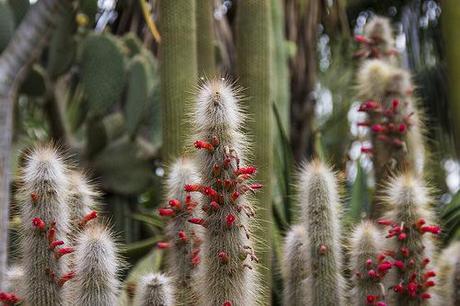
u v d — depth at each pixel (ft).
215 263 7.91
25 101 17.78
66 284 8.04
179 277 8.88
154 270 10.64
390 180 11.01
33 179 7.97
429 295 9.20
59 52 15.78
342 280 9.22
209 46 11.13
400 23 23.39
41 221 7.87
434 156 17.22
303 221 9.38
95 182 15.71
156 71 16.93
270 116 10.37
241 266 7.93
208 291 7.95
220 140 7.88
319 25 19.58
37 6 9.82
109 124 16.22
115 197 15.83
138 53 17.26
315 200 9.14
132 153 15.93
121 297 9.25
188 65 10.21
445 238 12.45
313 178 9.18
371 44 13.24
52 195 7.97
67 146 15.75
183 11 10.21
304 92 18.31
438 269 9.94
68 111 17.48
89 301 7.94
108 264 8.04
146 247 12.64
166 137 10.16
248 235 7.96
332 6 18.38
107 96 15.75
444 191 18.31
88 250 8.00
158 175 16.15
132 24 18.08
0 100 9.27
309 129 18.37
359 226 9.70
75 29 15.72
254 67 10.39
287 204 12.67
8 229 9.59
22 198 8.09
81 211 8.80
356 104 14.65
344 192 12.12
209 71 11.07
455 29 16.10
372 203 11.78
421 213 9.22
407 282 9.18
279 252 11.23
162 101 10.23
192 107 9.45
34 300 7.90
